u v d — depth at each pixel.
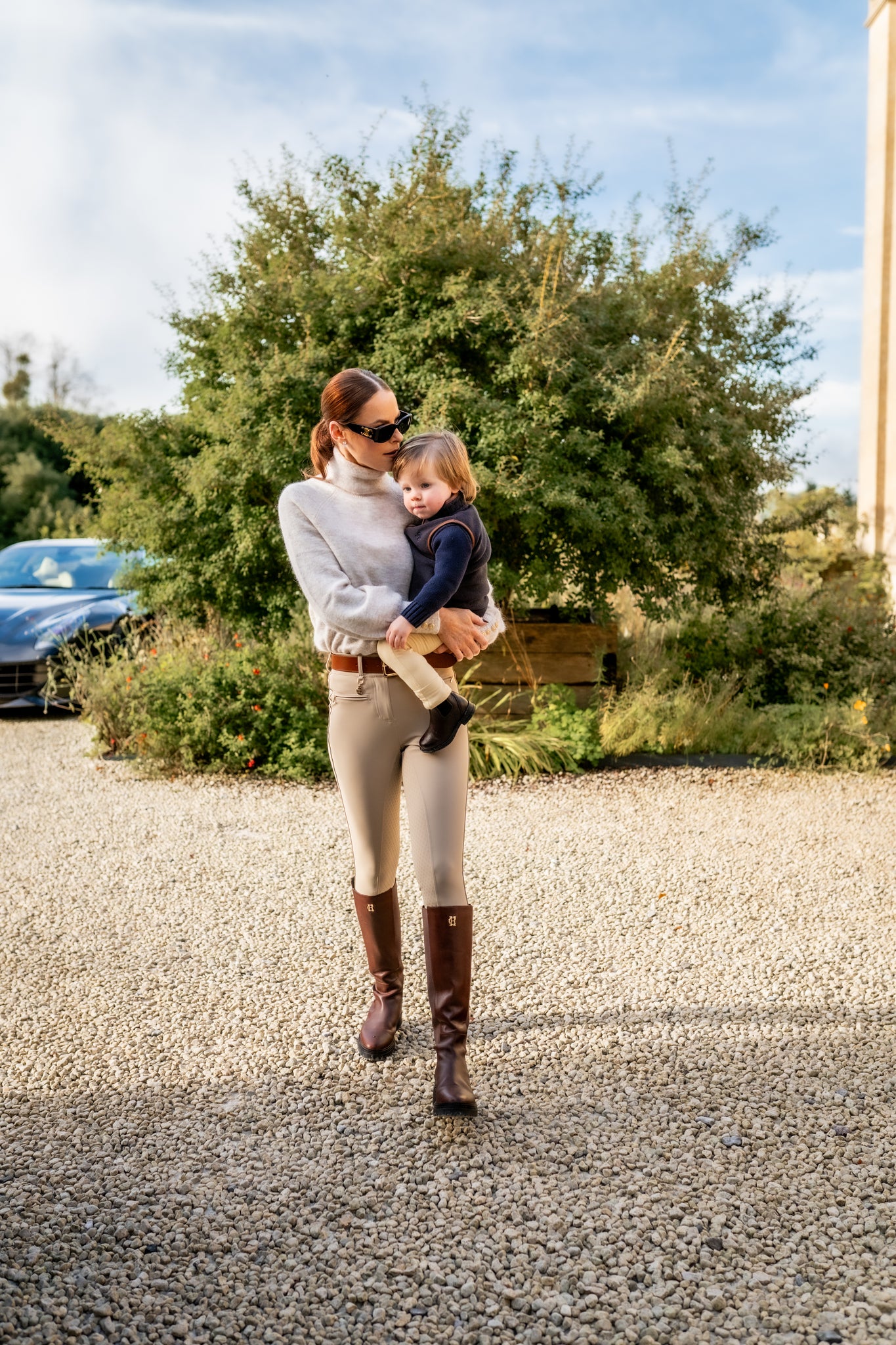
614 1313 1.81
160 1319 1.79
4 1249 1.97
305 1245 2.00
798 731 6.56
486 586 2.56
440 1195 2.15
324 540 2.45
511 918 3.81
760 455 6.96
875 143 11.58
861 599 8.39
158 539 7.38
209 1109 2.52
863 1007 3.06
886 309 11.41
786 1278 1.89
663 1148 2.32
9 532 23.66
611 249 7.01
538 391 6.25
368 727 2.50
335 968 3.38
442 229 6.52
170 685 6.60
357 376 2.45
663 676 7.24
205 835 4.97
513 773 6.12
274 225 7.21
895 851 4.66
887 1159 2.27
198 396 7.54
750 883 4.23
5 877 4.35
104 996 3.18
